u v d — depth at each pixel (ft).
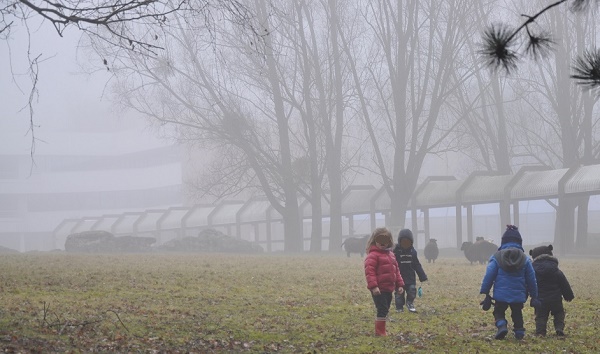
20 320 44.73
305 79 204.95
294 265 114.83
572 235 190.70
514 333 44.62
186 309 55.06
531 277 41.96
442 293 71.46
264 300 62.80
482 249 123.54
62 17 43.83
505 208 177.78
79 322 45.19
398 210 203.72
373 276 44.04
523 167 178.50
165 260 129.59
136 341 40.47
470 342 42.75
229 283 78.13
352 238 161.38
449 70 198.80
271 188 224.12
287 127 219.00
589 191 160.04
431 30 202.28
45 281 73.87
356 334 45.88
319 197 217.36
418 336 45.34
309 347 41.19
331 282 81.25
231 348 40.24
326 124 213.66
